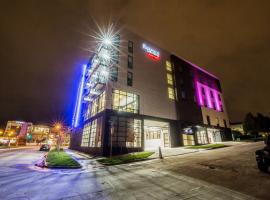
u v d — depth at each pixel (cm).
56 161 1411
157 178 838
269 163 804
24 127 8556
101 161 1498
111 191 641
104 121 2089
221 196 564
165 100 3028
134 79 2669
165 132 3022
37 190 654
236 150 1847
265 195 557
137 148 2248
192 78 3962
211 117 3988
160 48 3466
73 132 4175
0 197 575
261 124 5750
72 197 577
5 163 1341
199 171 941
